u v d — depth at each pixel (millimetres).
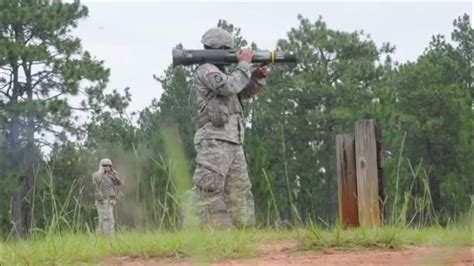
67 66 36406
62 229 7402
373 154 9328
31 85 36969
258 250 6152
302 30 45562
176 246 6074
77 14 37438
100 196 15469
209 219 10195
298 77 44312
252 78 10789
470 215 2836
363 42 45438
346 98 44188
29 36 37656
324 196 34625
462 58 45500
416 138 39812
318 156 44000
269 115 44062
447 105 40281
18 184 30750
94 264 5789
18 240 7223
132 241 6562
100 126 34844
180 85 15719
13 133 34375
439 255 2498
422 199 7746
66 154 32250
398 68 44281
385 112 40375
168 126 1865
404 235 6664
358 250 6105
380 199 9273
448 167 38969
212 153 10430
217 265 5223
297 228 7543
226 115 10562
